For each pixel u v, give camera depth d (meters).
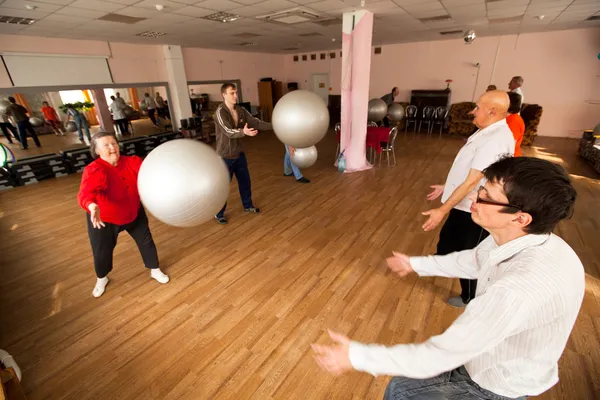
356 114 5.00
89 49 6.27
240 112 3.09
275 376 1.59
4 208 4.10
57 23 4.59
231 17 4.87
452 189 1.81
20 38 5.35
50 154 5.83
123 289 2.33
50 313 2.10
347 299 2.14
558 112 7.84
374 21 5.64
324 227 3.23
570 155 5.98
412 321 1.93
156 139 7.17
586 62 7.21
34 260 2.80
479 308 0.64
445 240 1.90
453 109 8.46
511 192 0.65
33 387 1.57
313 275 2.43
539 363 0.68
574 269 0.64
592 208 3.52
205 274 2.49
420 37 8.03
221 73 9.41
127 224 2.13
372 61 10.09
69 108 8.10
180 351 1.76
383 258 2.63
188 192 1.49
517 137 2.13
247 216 3.56
